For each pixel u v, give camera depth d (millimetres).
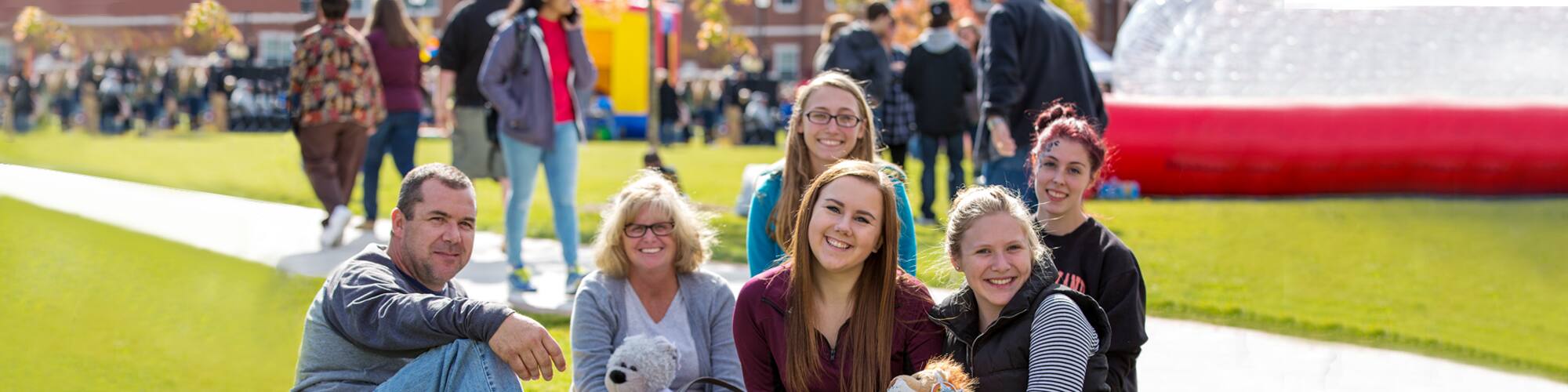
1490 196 13703
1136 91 15867
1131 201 12891
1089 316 3396
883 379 3490
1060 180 3848
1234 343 6047
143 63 23906
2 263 7332
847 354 3508
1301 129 13391
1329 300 7277
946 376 3225
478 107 8070
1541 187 13875
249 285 6953
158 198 10492
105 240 8234
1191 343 6031
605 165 18047
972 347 3436
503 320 3301
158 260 7559
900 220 4203
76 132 22406
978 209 3398
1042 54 6012
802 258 3531
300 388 3506
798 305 3531
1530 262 9102
